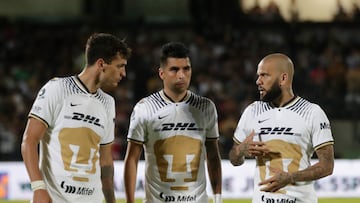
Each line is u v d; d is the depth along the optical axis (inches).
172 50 579.5
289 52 1886.1
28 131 529.0
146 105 595.5
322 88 1722.4
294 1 2030.0
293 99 570.3
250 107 583.5
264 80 564.4
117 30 1991.9
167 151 588.1
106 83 551.2
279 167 557.0
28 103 1688.0
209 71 1790.1
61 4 2017.7
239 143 582.2
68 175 536.4
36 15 2009.1
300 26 2000.5
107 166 581.0
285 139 559.2
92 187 549.3
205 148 616.4
